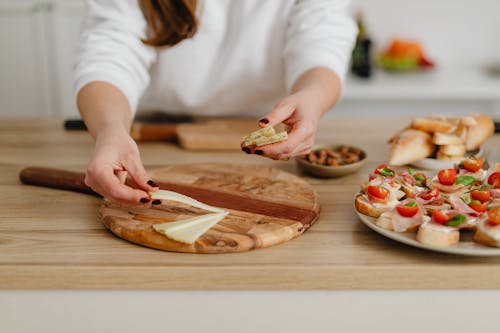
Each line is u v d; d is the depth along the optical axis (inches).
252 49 57.1
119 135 38.4
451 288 33.3
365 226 38.1
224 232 35.2
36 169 46.3
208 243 34.2
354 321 34.4
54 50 104.9
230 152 53.6
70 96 108.0
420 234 33.2
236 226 36.0
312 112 40.8
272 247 35.2
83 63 49.0
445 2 113.0
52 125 61.8
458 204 35.4
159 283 33.3
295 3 56.0
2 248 35.2
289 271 32.9
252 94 60.6
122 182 37.6
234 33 56.9
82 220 39.2
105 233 37.3
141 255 34.4
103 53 49.9
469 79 104.6
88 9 53.4
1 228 37.9
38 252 34.8
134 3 52.3
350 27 54.9
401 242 35.8
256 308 34.3
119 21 51.7
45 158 51.6
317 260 33.6
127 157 36.9
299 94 42.2
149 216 37.5
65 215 40.0
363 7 113.7
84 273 33.2
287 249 34.9
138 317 34.6
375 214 36.8
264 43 57.2
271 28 56.6
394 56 107.7
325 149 50.8
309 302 34.1
